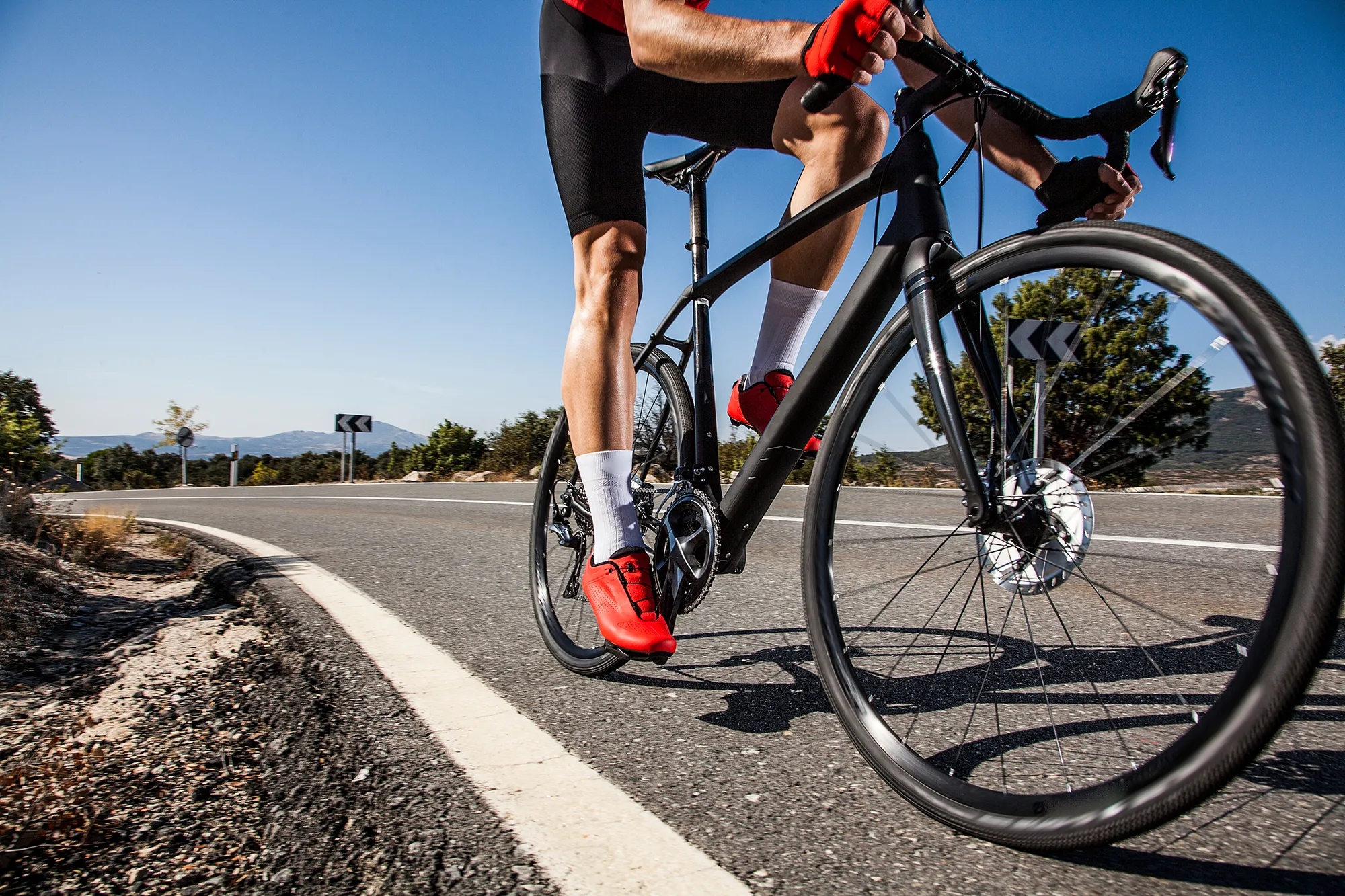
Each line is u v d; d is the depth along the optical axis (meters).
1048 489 1.17
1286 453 0.82
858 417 1.40
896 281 1.37
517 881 1.05
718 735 1.59
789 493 7.57
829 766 1.43
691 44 1.31
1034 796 1.04
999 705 1.62
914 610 2.30
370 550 4.77
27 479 6.22
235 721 1.72
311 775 1.42
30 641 2.60
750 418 1.85
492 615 2.78
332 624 2.59
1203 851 1.07
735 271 1.79
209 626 2.69
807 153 1.71
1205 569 2.00
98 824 1.25
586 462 1.86
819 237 1.77
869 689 1.74
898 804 1.27
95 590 3.62
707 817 1.23
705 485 1.83
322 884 1.07
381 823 1.22
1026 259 1.15
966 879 1.03
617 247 1.79
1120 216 1.30
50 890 1.08
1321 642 0.77
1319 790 1.22
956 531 1.46
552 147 1.82
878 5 1.05
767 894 1.01
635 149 1.79
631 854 1.12
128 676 2.12
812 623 1.40
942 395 1.22
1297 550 0.80
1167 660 1.76
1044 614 1.93
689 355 2.06
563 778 1.39
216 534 6.00
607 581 1.81
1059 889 1.00
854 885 1.03
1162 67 1.19
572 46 1.74
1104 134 1.27
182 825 1.25
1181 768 0.87
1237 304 0.89
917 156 1.34
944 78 1.21
